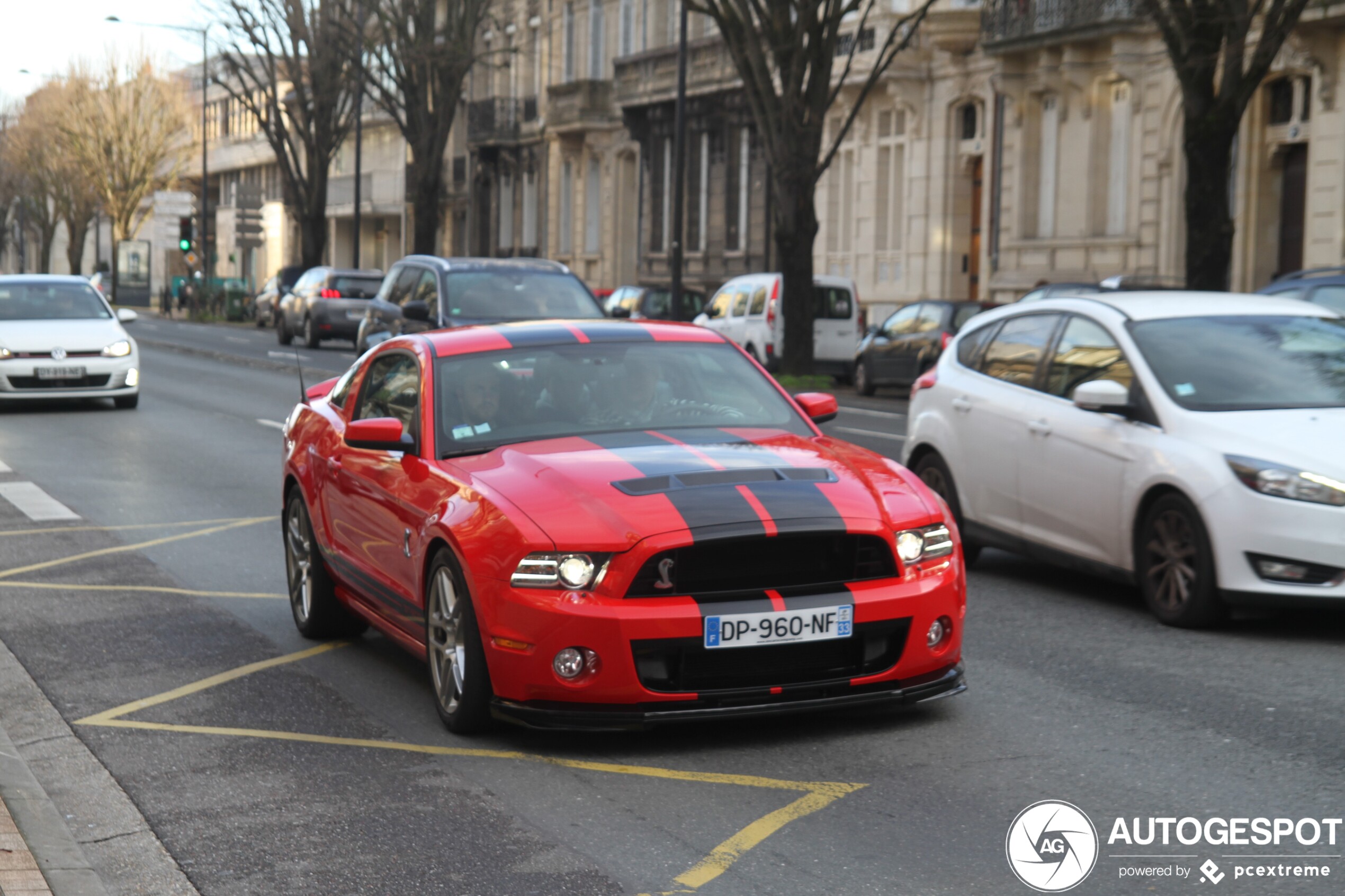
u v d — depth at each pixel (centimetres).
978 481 933
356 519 698
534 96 5541
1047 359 898
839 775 535
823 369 2981
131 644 775
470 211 6094
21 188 9531
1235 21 1872
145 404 2184
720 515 551
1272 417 768
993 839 468
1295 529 721
